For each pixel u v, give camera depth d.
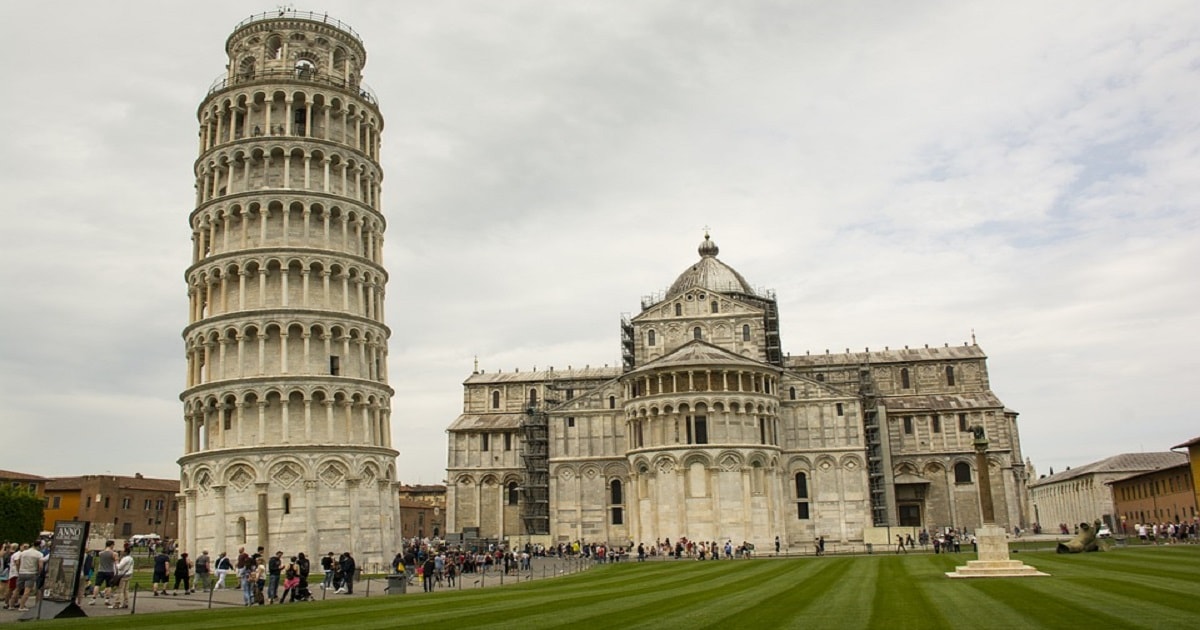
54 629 28.78
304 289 77.00
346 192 81.94
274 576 44.00
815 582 46.31
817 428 108.75
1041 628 25.31
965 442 116.31
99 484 137.38
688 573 60.81
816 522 106.19
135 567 77.88
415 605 38.38
